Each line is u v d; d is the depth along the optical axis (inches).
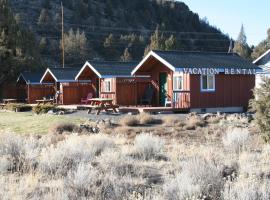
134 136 757.9
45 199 323.6
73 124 863.7
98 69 1432.1
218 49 6343.5
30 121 1006.4
